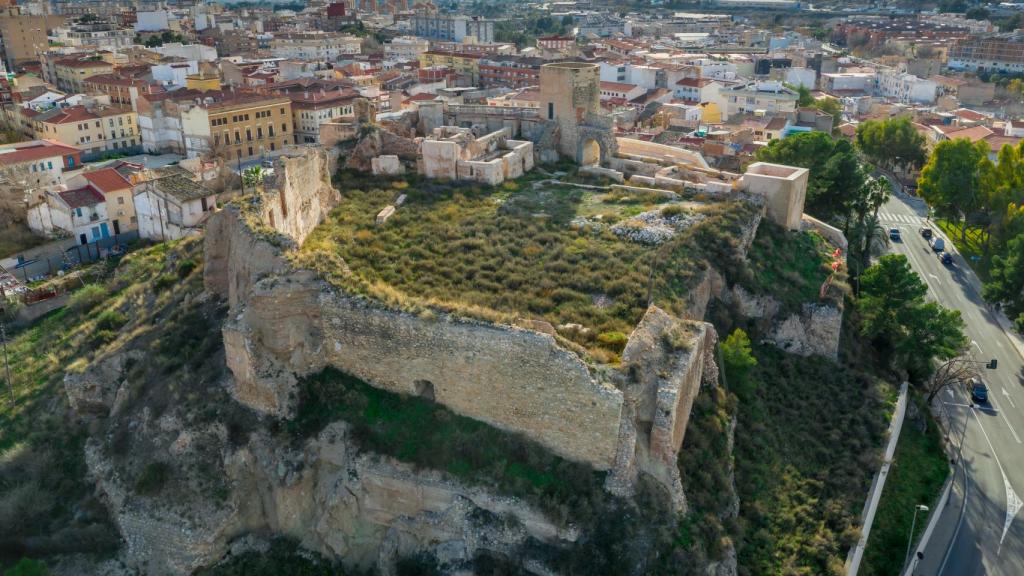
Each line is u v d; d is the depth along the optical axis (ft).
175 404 165.99
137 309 228.43
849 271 270.87
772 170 271.08
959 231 385.70
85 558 155.02
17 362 236.43
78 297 275.39
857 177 309.42
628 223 232.94
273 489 153.48
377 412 155.74
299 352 160.76
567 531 139.95
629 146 334.85
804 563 161.48
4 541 158.30
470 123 322.14
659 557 139.95
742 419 189.78
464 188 265.13
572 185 275.59
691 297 203.00
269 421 157.79
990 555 188.34
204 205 350.43
